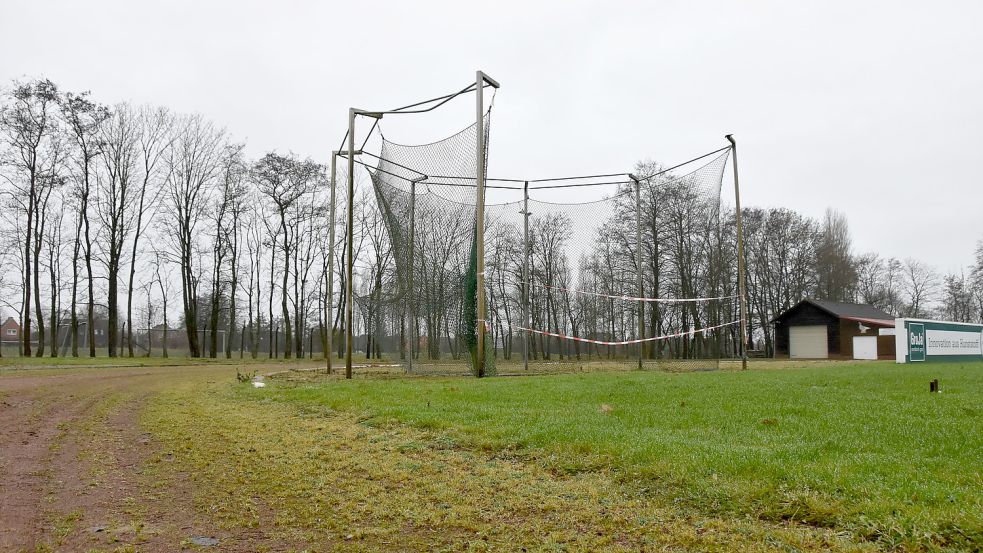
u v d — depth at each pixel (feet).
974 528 10.80
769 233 159.43
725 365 72.49
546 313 69.26
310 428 24.44
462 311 50.65
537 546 11.71
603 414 24.43
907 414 23.21
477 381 40.37
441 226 52.11
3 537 12.14
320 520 13.43
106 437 22.88
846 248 177.47
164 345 134.31
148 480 16.70
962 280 199.21
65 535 12.34
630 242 66.64
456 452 19.58
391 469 17.56
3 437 22.80
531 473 16.83
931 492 12.71
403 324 62.13
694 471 15.03
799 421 21.72
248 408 31.19
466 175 48.57
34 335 186.50
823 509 12.32
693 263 64.80
